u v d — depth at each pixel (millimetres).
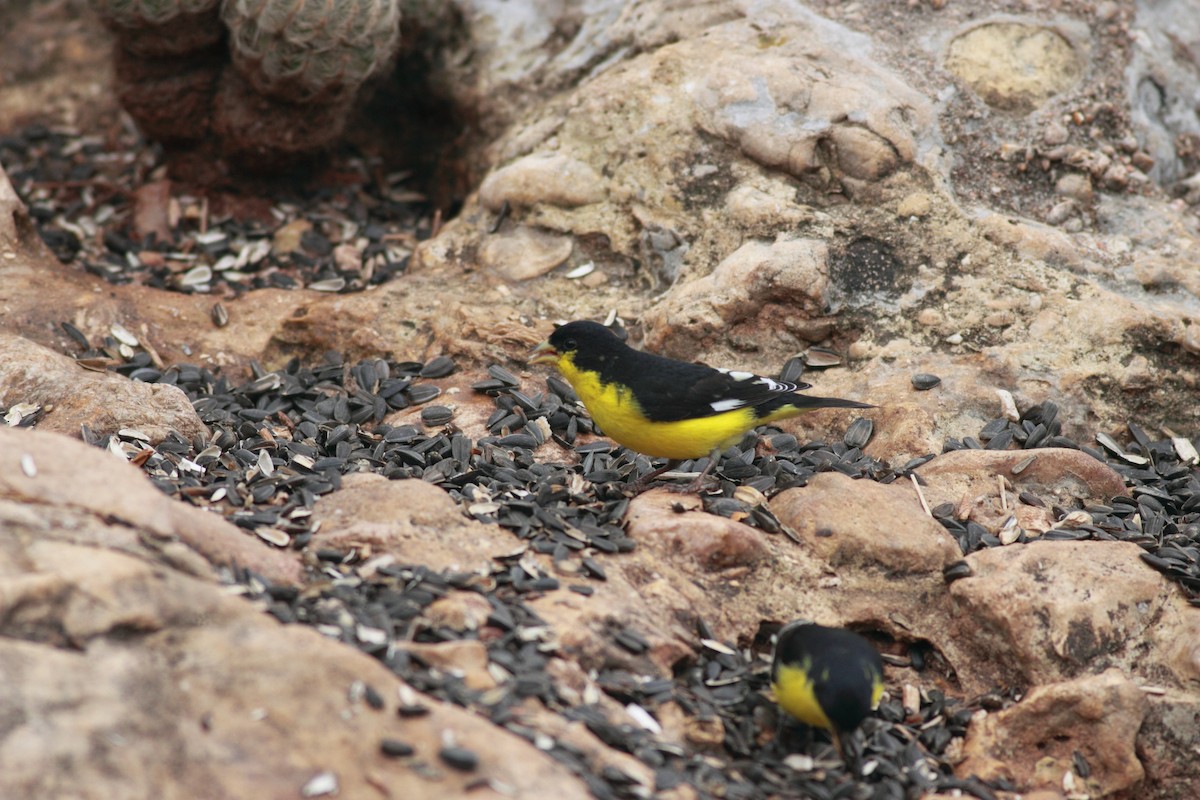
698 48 14117
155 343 12773
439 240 13969
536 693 7430
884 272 12438
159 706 6152
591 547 9172
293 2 13359
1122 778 8297
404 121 16797
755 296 12164
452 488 10094
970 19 14102
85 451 7805
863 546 9461
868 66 13531
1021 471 10547
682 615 8742
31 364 10812
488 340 12352
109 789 5684
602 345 9938
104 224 15484
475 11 15938
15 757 5621
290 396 11969
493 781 6297
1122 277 12352
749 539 9297
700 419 9820
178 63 14812
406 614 7812
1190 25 14828
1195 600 9180
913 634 9242
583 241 13547
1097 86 13789
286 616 7406
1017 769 8375
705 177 13273
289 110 14789
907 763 8227
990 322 11992
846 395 11672
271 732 6238
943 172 12977
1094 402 11562
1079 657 8781
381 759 6285
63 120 17766
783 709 8078
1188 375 11742
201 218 15359
